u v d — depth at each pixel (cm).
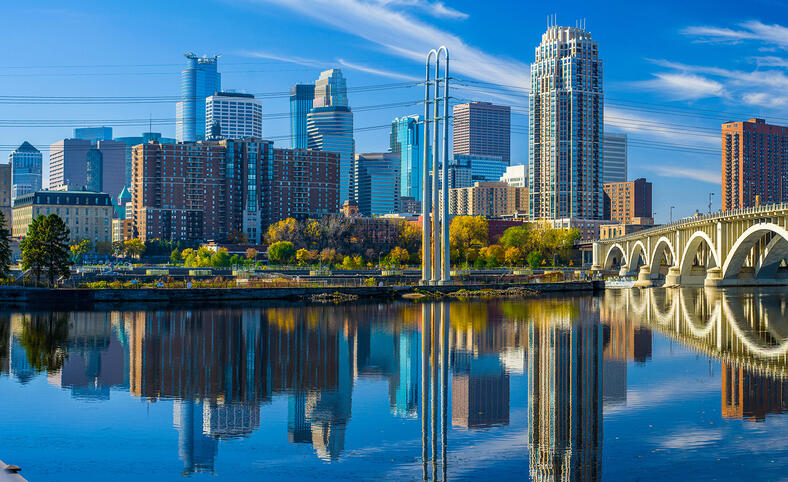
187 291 13512
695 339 7875
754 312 11194
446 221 16175
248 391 5234
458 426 4266
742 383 5369
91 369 6122
